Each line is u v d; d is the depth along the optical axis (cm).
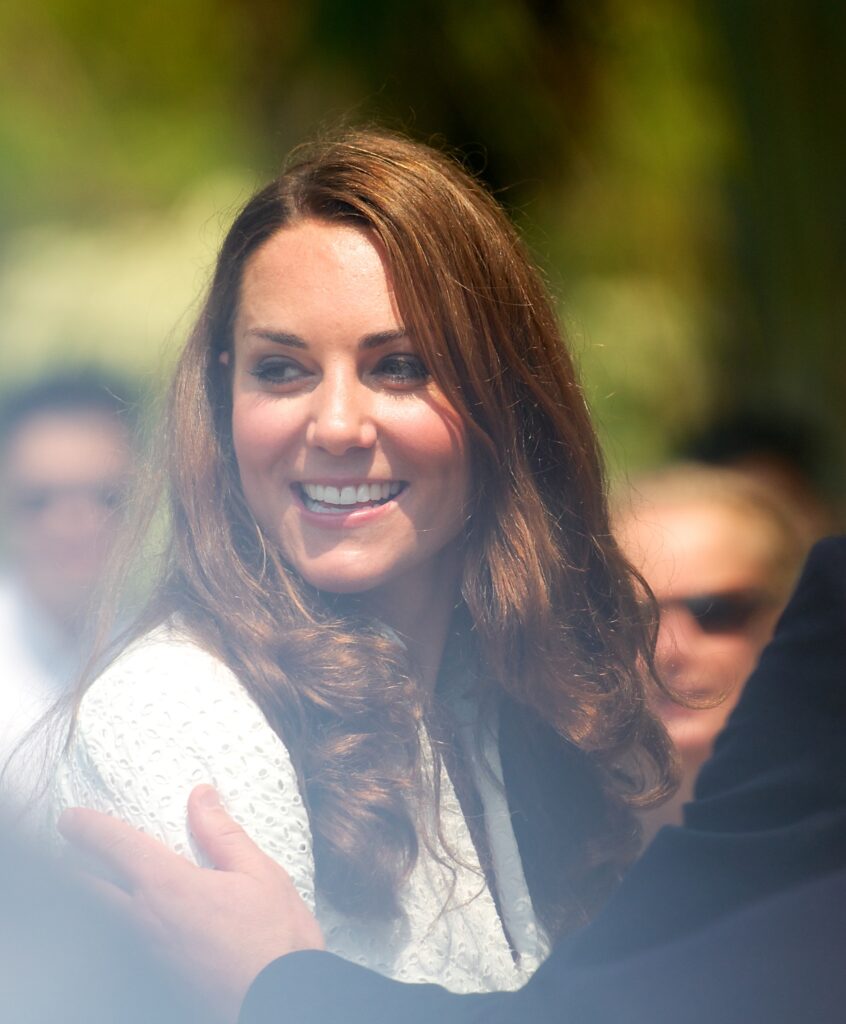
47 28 2545
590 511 670
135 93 2534
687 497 953
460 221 608
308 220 588
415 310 581
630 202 2136
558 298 878
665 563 905
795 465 1157
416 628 626
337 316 575
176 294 1925
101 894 399
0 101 2492
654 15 2139
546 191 2202
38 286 1944
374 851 546
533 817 643
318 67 2359
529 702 634
